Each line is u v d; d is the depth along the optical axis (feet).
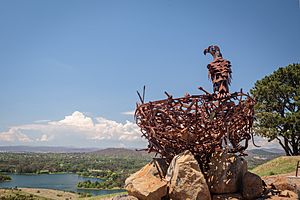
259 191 26.96
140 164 346.33
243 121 27.43
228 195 26.96
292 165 86.79
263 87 115.85
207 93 25.73
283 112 118.01
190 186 24.70
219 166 27.22
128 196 26.81
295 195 28.12
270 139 111.14
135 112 27.81
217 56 28.27
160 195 25.26
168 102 25.66
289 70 116.47
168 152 27.43
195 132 25.35
